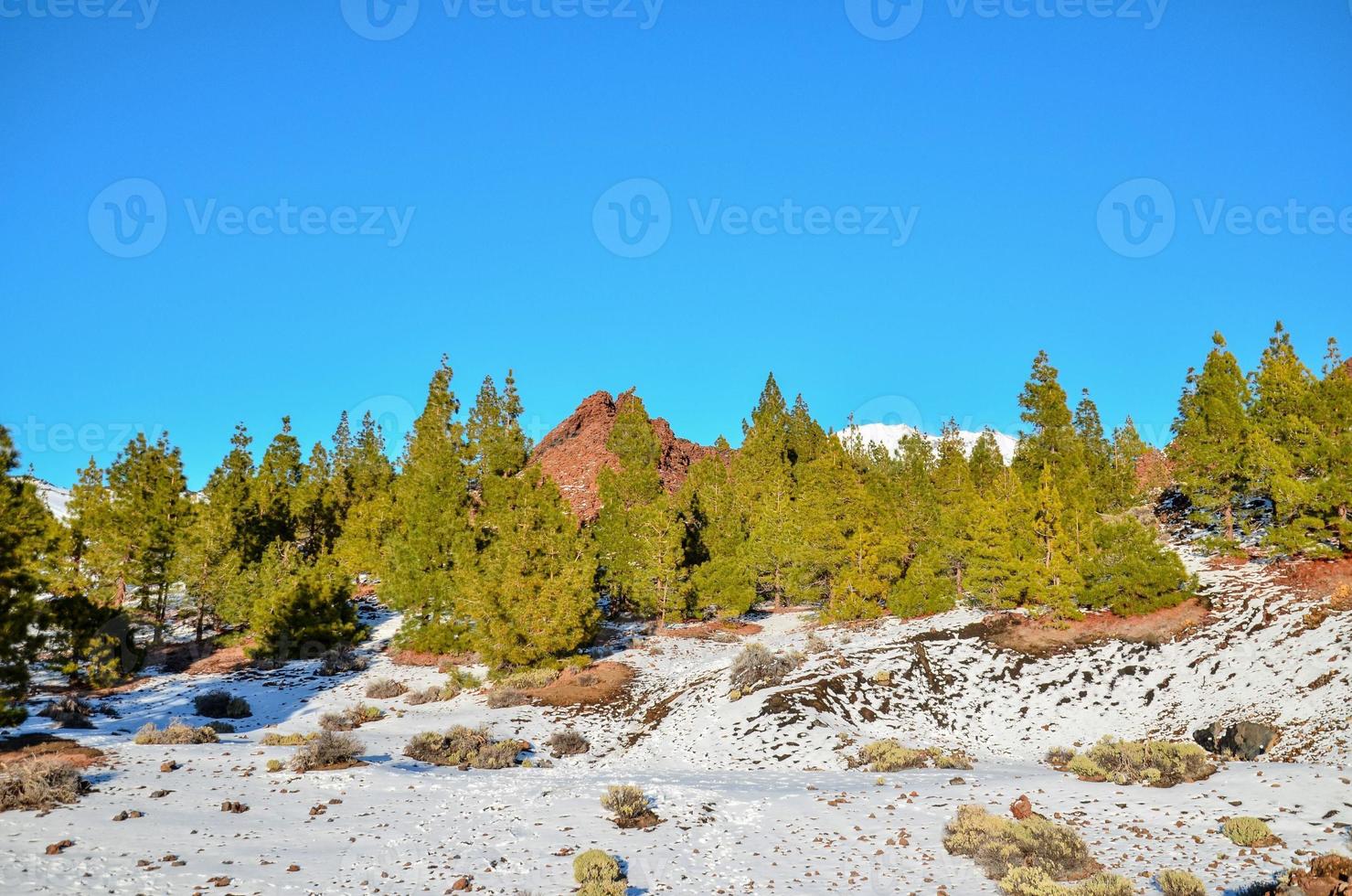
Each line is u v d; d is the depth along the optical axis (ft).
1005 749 101.40
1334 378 145.28
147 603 183.83
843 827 66.85
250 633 187.42
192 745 101.45
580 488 296.71
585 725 120.57
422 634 163.22
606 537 194.08
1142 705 104.88
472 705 132.46
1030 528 144.05
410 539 173.58
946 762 90.58
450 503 179.22
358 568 223.10
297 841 64.34
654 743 110.22
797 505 201.77
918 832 63.87
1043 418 213.25
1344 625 103.24
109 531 178.60
